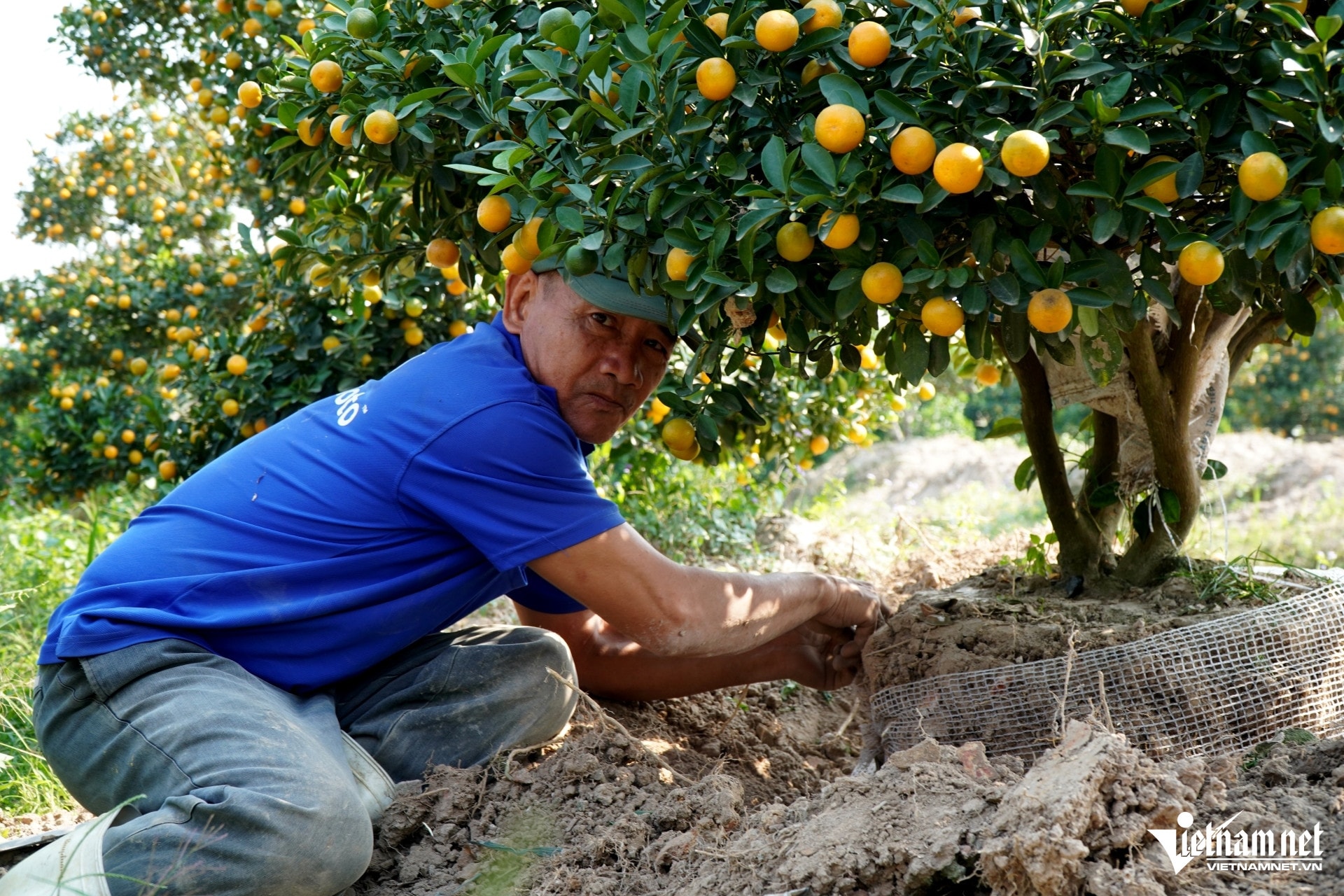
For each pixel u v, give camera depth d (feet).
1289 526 23.93
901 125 5.98
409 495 7.05
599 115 6.56
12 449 33.12
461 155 7.72
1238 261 6.31
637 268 6.70
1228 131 5.94
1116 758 5.36
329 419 7.52
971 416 55.16
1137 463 8.95
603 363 7.22
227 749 6.28
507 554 6.96
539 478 6.95
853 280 6.38
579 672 9.34
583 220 6.72
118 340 27.99
